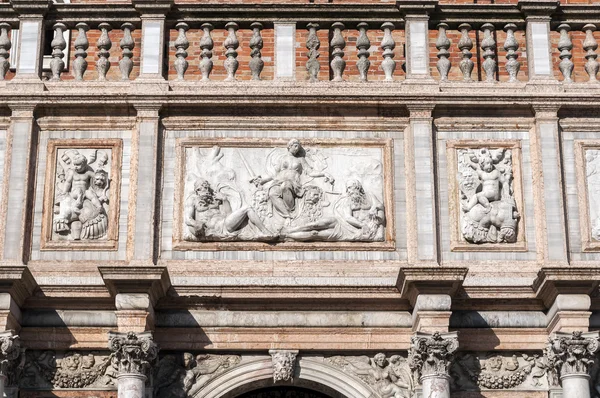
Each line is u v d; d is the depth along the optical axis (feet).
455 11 69.51
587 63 69.00
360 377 63.67
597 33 82.53
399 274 61.87
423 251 64.28
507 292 63.82
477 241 65.16
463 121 67.26
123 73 68.59
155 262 64.59
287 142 67.10
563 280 61.36
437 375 61.00
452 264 64.59
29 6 68.54
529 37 68.95
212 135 67.21
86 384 63.21
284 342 63.72
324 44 80.84
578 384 61.16
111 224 65.21
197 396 63.26
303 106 67.15
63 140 66.69
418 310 61.82
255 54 68.95
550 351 61.98
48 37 83.20
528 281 63.98
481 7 69.41
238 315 63.98
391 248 65.10
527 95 67.00
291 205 65.77
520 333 63.98
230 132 67.31
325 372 63.62
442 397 60.70
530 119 67.46
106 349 63.52
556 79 68.08
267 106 67.26
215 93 66.85
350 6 69.15
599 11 69.31
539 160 66.13
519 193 66.18
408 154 66.59
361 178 66.44
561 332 61.41
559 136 66.95
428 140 66.39
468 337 63.77
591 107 67.15
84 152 66.59
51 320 63.57
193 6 69.15
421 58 68.28
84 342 63.46
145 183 65.46
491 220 65.31
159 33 68.64
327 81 67.87
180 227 65.26
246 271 64.59
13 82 67.15
